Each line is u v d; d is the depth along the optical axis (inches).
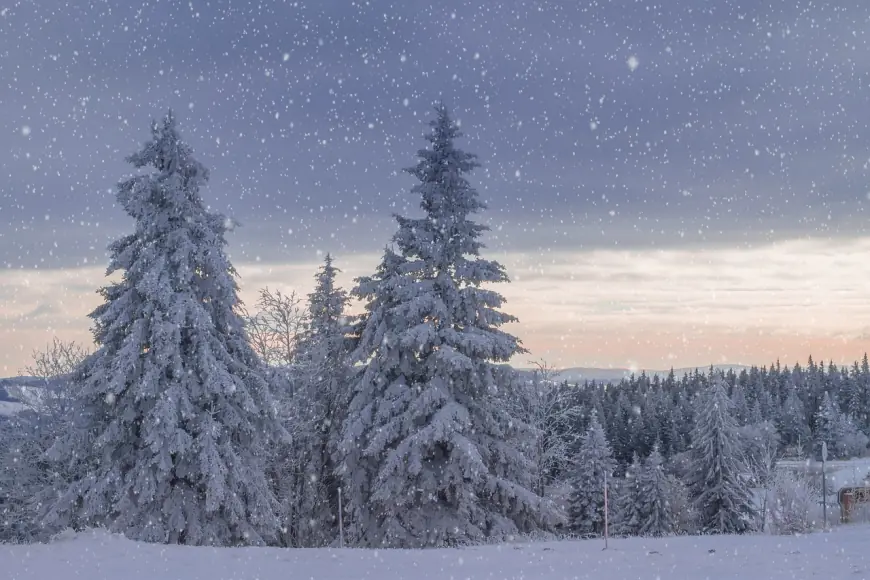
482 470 977.5
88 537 786.8
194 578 577.0
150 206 1012.5
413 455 987.3
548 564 613.9
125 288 1013.2
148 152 1021.8
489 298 1084.5
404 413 1047.6
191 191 1028.5
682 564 581.0
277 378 1110.4
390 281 1112.2
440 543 984.3
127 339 956.6
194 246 1005.2
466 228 1111.0
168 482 968.9
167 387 958.4
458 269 1088.2
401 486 1005.2
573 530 2009.1
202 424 959.0
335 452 1316.4
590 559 633.0
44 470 1374.3
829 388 4832.7
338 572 597.6
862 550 639.8
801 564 558.6
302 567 626.8
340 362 1389.0
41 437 1385.3
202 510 981.2
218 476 938.1
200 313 973.8
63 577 584.7
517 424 1110.4
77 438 987.3
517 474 1101.1
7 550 712.4
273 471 1482.5
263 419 1047.0
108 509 963.3
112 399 948.6
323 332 1478.8
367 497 1123.9
